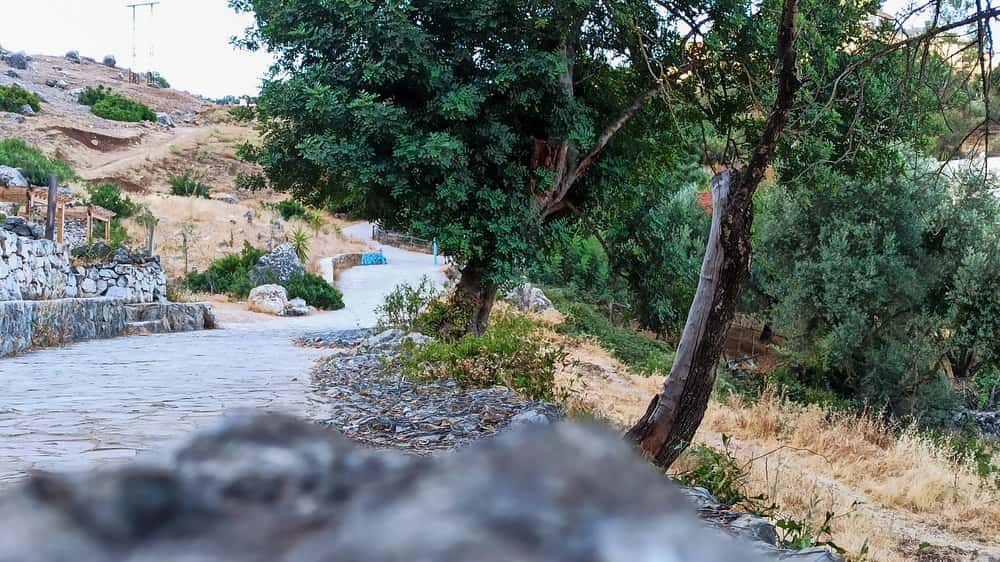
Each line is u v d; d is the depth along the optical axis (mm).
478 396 8000
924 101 6883
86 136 67375
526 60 13320
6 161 41750
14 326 13656
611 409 12086
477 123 14180
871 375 20125
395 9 12781
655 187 17469
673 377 7023
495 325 12477
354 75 13633
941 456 13047
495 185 14727
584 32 14859
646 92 14906
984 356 20062
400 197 14203
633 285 18016
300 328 25641
